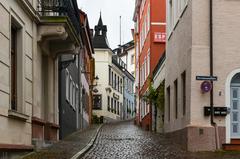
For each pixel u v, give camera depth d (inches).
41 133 714.2
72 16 781.9
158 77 1293.1
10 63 547.2
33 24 671.1
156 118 1320.1
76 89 1352.1
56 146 736.3
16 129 570.6
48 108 802.8
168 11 1081.4
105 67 2780.5
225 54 765.9
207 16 767.7
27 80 634.8
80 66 1470.2
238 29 769.6
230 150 744.3
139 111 1946.4
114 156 665.6
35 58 676.7
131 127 1684.3
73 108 1229.7
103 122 2452.0
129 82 3501.5
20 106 602.9
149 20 1576.0
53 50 805.9
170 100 1010.7
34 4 679.1
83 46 1624.0
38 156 589.9
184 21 842.8
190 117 757.9
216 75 763.4
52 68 824.9
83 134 1100.5
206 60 763.4
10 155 538.9
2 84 513.3
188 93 778.2
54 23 695.1
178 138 864.3
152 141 918.4
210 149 750.5
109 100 2829.7
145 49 1748.3
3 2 522.9
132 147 797.2
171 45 1018.1
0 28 511.2
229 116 758.5
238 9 771.4
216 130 753.6
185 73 823.7
